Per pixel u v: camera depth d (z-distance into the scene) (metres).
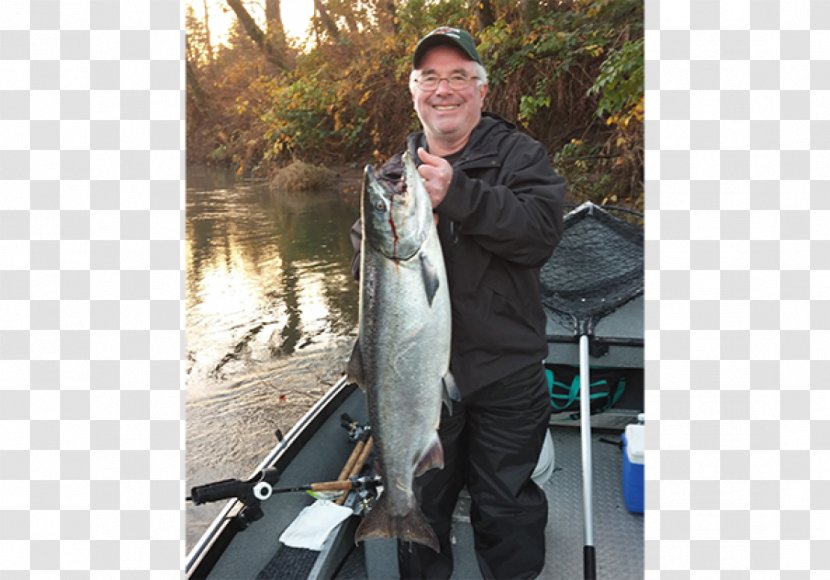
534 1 10.64
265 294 9.02
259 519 2.87
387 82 16.47
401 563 2.64
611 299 3.59
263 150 21.06
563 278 3.68
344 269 10.16
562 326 3.62
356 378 2.27
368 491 3.02
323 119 18.38
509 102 10.90
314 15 19.25
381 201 2.10
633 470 3.09
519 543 2.47
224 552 2.73
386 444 2.19
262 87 21.73
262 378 6.53
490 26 11.47
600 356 3.57
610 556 2.91
